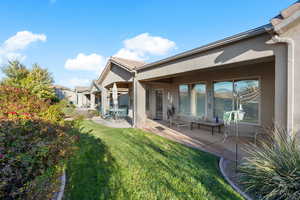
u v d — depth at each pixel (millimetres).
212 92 8539
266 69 6477
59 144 3689
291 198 2377
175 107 10914
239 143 6035
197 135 7359
